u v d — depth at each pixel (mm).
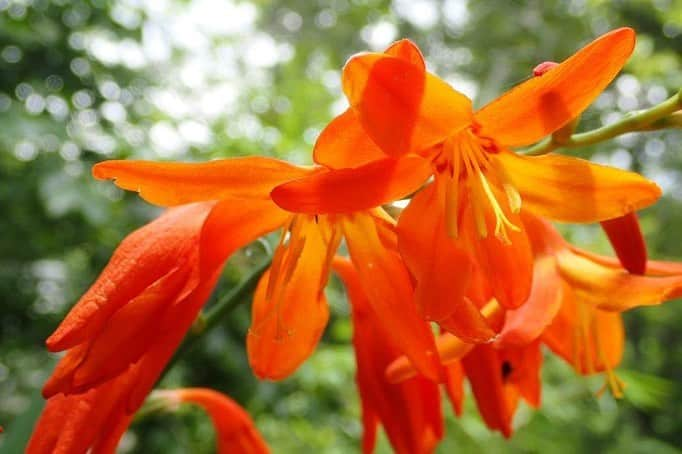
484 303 142
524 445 512
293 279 138
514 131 119
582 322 153
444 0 1142
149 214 418
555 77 110
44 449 130
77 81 453
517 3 1009
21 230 434
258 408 418
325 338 460
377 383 159
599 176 124
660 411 887
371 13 1193
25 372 466
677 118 134
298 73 729
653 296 138
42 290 491
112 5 457
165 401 178
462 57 1087
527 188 129
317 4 1311
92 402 130
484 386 151
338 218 129
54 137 406
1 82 437
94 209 387
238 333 408
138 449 396
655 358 949
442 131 109
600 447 637
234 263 317
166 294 122
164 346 125
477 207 123
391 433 160
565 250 151
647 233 747
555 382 510
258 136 477
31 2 439
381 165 112
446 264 121
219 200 124
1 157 409
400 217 121
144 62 486
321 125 512
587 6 890
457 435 471
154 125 459
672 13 723
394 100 103
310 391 432
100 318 118
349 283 160
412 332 124
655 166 1187
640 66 683
